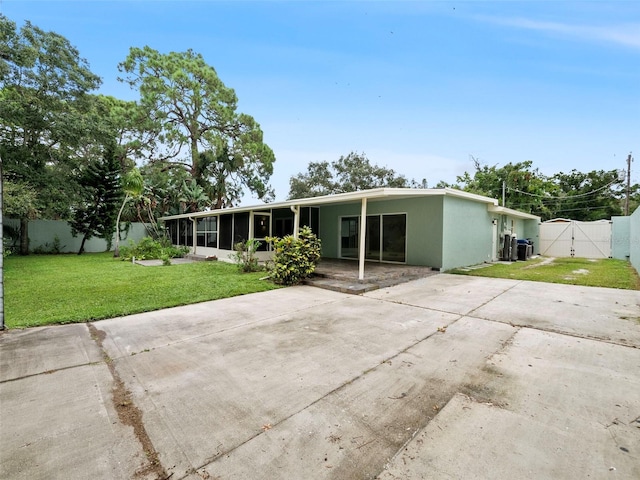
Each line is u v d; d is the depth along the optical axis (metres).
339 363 3.28
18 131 14.03
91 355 3.54
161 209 21.34
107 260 13.70
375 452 1.96
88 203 16.89
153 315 5.17
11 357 3.48
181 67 20.47
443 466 1.84
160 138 20.31
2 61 11.70
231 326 4.58
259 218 12.66
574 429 2.17
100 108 15.84
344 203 12.21
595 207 25.05
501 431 2.15
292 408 2.46
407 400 2.56
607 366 3.14
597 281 7.84
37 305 5.71
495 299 6.04
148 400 2.61
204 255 15.30
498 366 3.16
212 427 2.24
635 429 2.16
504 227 14.35
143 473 1.82
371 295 6.58
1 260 4.36
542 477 1.75
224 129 22.67
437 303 5.79
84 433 2.18
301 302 6.04
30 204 12.29
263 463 1.88
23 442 2.08
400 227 10.55
